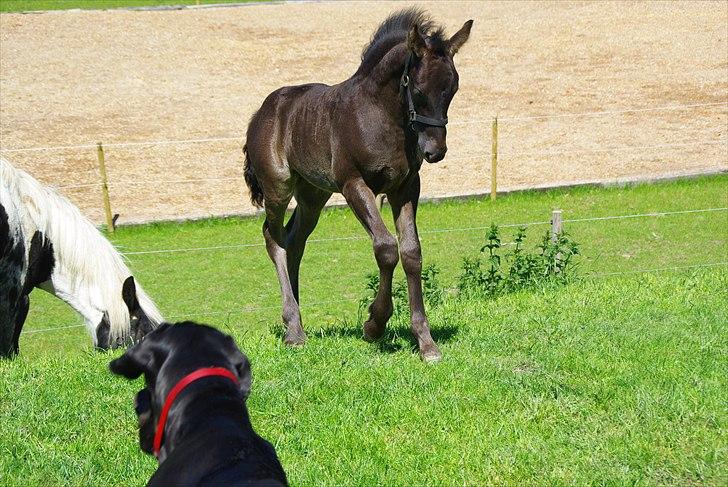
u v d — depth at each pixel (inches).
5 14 1149.7
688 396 227.8
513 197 681.0
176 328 135.3
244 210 682.2
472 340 288.8
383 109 258.1
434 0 1263.5
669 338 276.5
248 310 480.7
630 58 1002.7
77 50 1048.2
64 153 789.9
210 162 784.9
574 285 374.6
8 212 320.2
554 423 219.6
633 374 245.3
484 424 219.5
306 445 211.8
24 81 954.1
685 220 607.2
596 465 195.6
